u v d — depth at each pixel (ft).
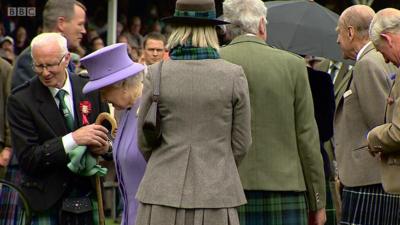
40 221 55.77
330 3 155.53
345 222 59.57
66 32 66.85
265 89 54.19
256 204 54.34
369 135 52.65
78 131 54.80
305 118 54.90
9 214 55.62
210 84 47.80
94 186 56.24
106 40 132.77
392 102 53.01
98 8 132.87
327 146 74.59
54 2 66.80
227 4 55.77
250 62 54.39
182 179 47.21
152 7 145.18
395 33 53.21
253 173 54.13
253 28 55.31
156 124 47.67
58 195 55.47
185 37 48.57
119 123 52.85
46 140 55.67
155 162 48.11
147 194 47.83
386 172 52.54
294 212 54.80
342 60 80.38
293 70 54.75
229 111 47.98
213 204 46.98
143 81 49.70
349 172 58.90
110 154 56.29
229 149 48.19
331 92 62.13
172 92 47.83
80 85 56.80
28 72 63.87
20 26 123.13
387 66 57.77
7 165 76.07
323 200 55.62
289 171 54.34
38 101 55.77
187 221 47.26
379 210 58.18
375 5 170.30
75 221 55.98
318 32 80.79
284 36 80.28
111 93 52.31
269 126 54.24
